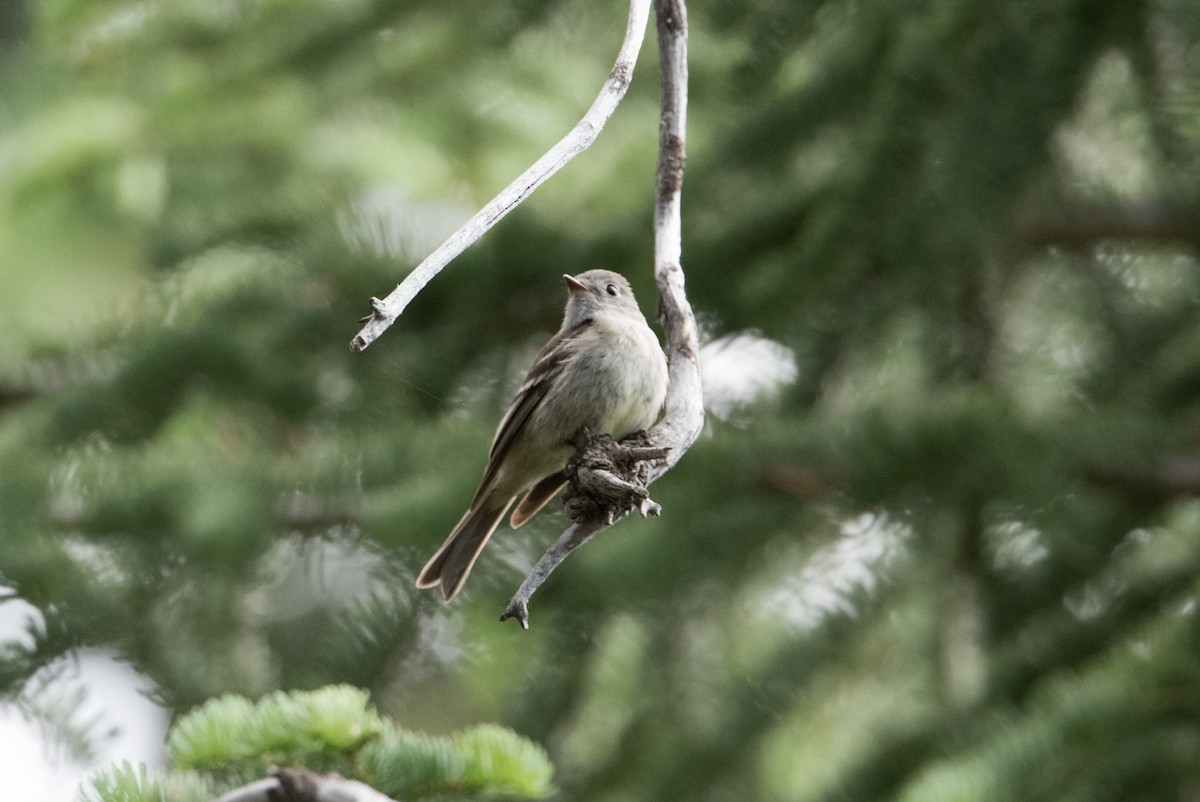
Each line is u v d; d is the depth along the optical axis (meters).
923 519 10.14
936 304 11.30
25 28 10.97
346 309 11.20
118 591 10.46
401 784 5.49
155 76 11.48
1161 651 8.46
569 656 10.59
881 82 9.40
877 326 10.49
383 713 10.16
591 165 12.16
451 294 11.29
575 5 11.25
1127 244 12.54
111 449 11.06
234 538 10.12
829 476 9.70
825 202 9.83
